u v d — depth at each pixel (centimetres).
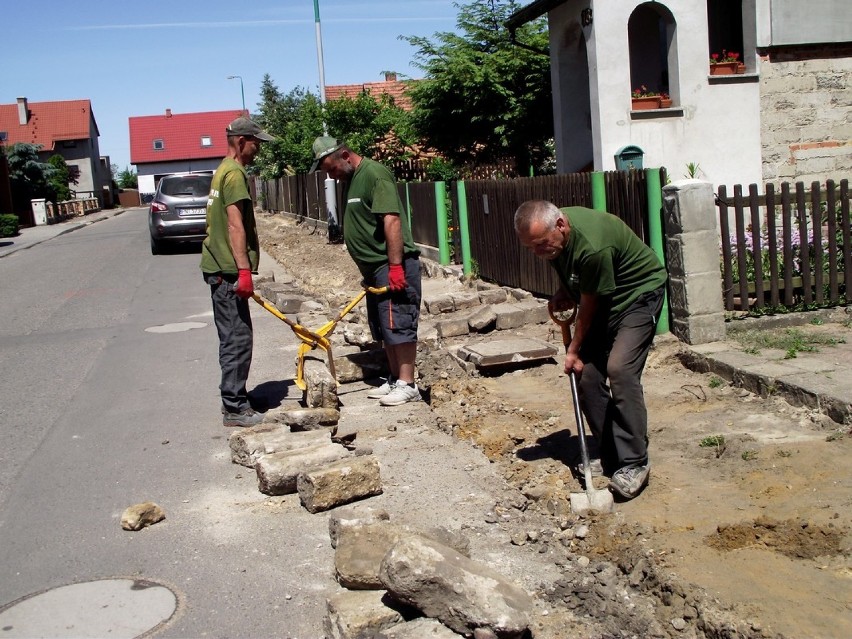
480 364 720
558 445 536
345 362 739
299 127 2891
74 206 4838
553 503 438
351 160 640
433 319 937
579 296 439
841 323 721
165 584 396
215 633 353
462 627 323
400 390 659
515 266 998
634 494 446
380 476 494
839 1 1287
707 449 502
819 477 445
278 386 738
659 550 382
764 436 509
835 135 1334
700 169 1299
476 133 1889
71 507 493
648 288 438
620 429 446
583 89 1472
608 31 1257
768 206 708
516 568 389
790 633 313
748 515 413
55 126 6806
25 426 659
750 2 1276
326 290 1244
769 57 1295
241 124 607
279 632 353
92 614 371
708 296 681
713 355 641
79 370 844
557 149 1500
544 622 348
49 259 2108
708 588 349
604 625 345
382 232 646
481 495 469
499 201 1027
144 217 4338
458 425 589
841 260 755
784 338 679
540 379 703
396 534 389
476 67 1744
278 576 399
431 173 1866
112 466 559
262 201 3794
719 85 1288
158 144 7944
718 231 746
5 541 450
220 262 605
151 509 462
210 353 891
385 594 356
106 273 1688
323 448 519
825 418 519
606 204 785
